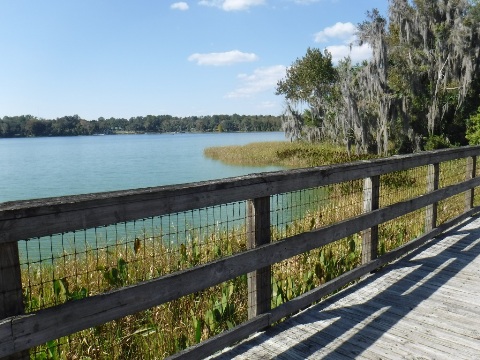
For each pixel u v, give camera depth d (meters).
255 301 3.15
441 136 32.78
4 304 1.87
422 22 33.47
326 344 3.04
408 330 3.26
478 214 7.35
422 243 5.40
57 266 4.43
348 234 3.92
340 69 37.88
